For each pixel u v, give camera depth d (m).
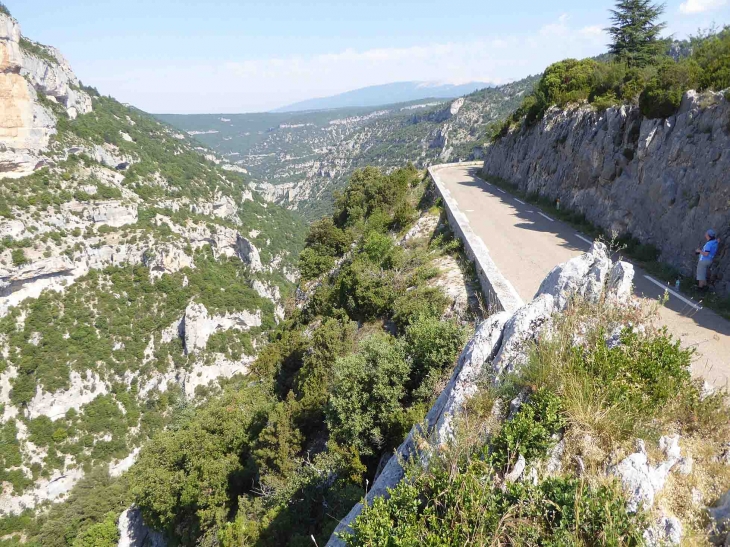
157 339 92.75
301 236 174.38
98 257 92.62
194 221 116.19
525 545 3.63
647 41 29.72
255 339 103.06
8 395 72.56
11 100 91.38
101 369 83.00
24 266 80.19
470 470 4.33
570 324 5.73
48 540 50.53
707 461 4.15
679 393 4.77
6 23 90.19
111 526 34.22
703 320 9.64
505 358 5.93
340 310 20.67
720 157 11.94
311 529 11.12
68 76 127.88
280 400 22.78
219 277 110.25
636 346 5.21
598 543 3.42
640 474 3.94
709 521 3.60
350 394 12.17
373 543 4.02
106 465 72.50
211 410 26.08
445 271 17.28
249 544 12.80
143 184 123.94
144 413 82.69
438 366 11.30
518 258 15.38
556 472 4.36
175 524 22.83
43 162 96.12
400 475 5.96
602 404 4.62
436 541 3.77
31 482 66.19
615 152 18.03
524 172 30.20
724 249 10.98
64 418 75.75
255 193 194.38
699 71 14.63
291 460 15.05
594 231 18.17
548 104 28.95
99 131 123.94
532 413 4.65
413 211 32.72
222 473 20.34
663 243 13.64
